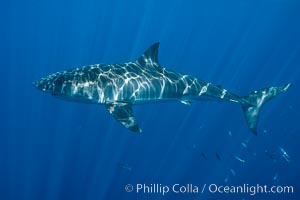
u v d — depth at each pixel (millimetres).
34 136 24656
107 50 51781
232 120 25266
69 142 22141
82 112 24016
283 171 21906
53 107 26219
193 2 47250
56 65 44938
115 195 18281
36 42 51344
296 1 37062
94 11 47406
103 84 6949
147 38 55719
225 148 22312
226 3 46281
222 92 8547
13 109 30844
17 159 23609
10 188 21266
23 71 42062
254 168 21562
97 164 19891
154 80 7473
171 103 24984
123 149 20672
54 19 48062
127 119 6375
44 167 22031
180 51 57406
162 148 21547
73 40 51469
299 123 30938
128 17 52188
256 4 43969
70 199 18547
